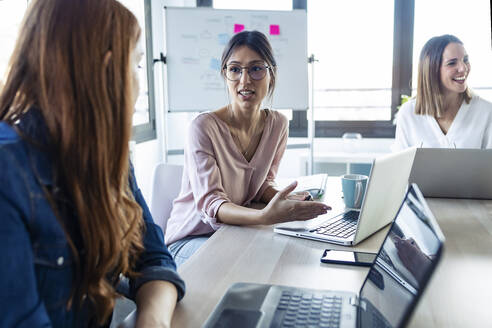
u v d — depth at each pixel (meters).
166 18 3.14
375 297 0.78
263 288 0.91
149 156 3.66
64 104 0.66
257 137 1.78
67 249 0.69
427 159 1.58
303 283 0.95
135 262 0.95
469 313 0.80
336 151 4.00
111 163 0.72
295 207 1.26
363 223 1.15
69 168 0.68
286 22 3.28
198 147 1.64
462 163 1.55
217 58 3.18
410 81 3.86
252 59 1.65
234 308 0.83
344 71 3.95
